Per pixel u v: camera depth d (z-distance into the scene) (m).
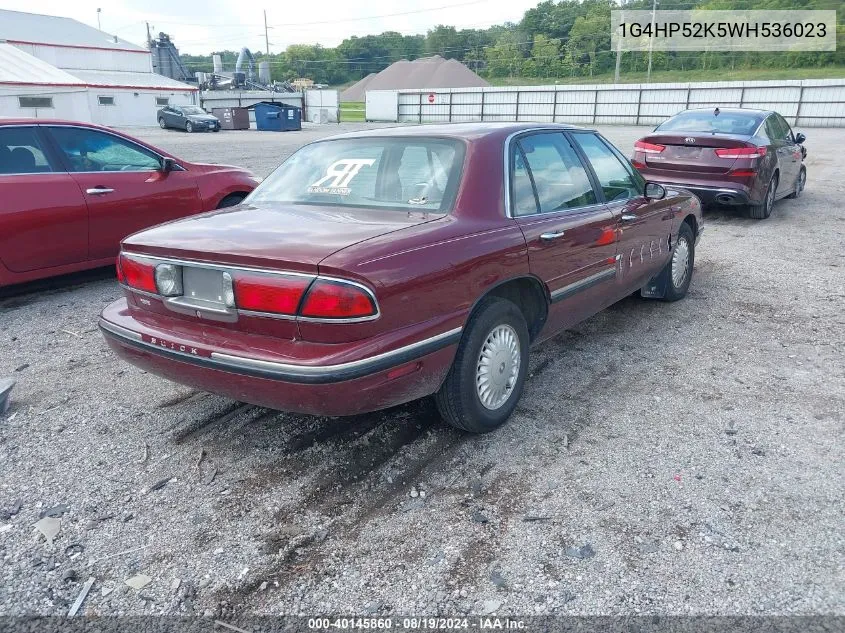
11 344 5.19
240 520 3.02
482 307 3.50
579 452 3.55
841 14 94.00
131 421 3.95
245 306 3.02
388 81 107.38
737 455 3.51
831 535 2.86
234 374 3.04
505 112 52.00
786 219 10.34
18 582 2.63
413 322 3.08
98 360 4.88
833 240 8.79
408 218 3.44
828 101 41.03
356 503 3.14
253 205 3.94
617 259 4.66
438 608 2.50
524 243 3.67
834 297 6.30
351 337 2.90
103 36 56.94
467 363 3.42
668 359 4.83
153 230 3.58
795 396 4.21
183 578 2.66
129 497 3.20
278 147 25.64
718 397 4.21
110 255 6.62
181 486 3.29
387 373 2.99
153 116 48.69
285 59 150.25
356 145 4.12
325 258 2.88
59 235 6.16
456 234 3.34
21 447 3.65
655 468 3.39
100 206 6.38
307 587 2.62
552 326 4.18
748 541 2.82
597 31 104.38
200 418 3.98
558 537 2.87
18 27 50.62
